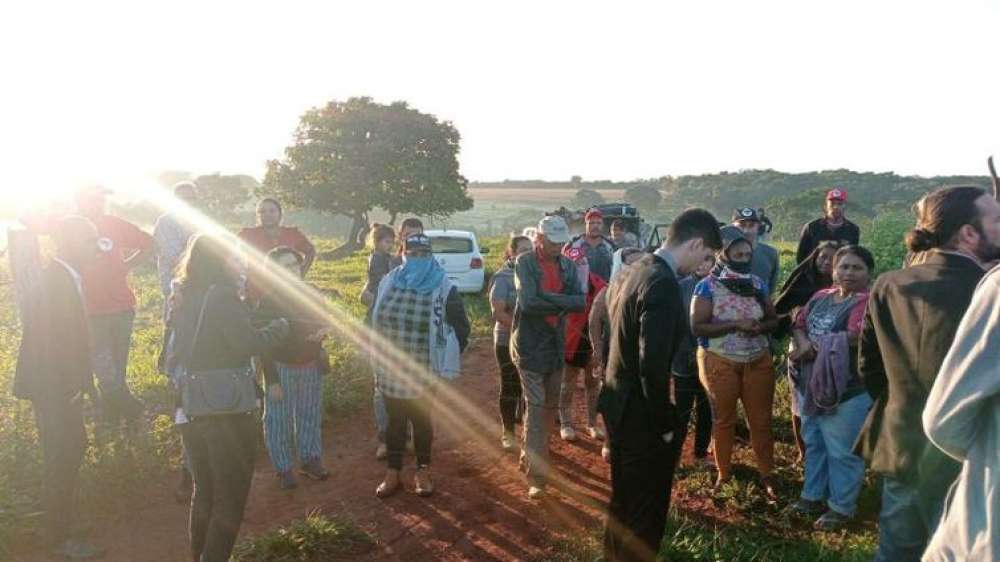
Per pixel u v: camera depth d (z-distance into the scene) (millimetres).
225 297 4473
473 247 18203
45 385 5156
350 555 5332
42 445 5258
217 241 4566
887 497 3766
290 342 6023
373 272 8016
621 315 4227
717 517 5852
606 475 6930
